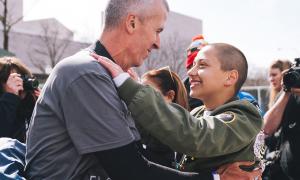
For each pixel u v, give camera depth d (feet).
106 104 5.89
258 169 7.20
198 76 7.73
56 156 6.10
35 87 12.27
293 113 11.40
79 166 6.01
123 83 6.17
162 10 6.66
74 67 6.04
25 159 6.88
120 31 6.54
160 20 6.66
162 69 11.01
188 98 12.25
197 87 7.73
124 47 6.59
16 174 6.50
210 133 6.42
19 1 100.22
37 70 95.30
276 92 16.24
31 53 94.12
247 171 6.92
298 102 11.37
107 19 6.62
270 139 12.46
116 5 6.55
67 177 6.01
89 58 6.19
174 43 112.06
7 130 11.58
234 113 6.98
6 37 56.29
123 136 5.88
